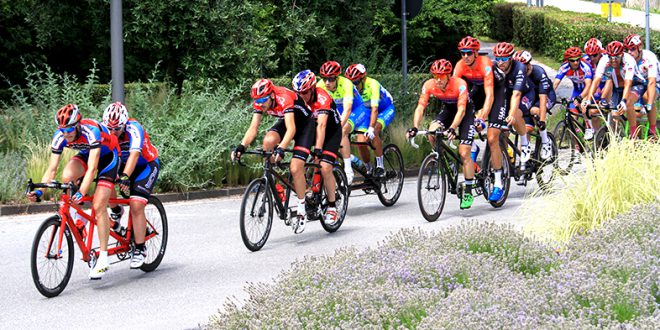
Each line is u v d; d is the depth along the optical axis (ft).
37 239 27.07
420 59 101.86
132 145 29.07
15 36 76.38
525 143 43.55
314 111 35.40
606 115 51.80
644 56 48.52
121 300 27.30
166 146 48.19
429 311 18.54
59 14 63.52
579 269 20.95
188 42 60.44
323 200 36.58
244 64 61.67
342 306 19.39
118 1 45.68
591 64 53.93
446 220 39.22
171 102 54.34
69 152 47.26
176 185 47.19
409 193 47.85
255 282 29.12
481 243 25.11
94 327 24.52
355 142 41.55
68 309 26.37
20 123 52.31
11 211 42.34
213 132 49.78
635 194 30.17
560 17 131.95
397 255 23.91
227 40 60.29
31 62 78.02
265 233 34.35
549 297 19.13
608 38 111.65
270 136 35.32
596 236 24.79
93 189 45.03
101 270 28.58
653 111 48.93
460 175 52.13
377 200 45.60
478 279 21.61
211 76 60.90
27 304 26.96
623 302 18.60
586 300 18.95
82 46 79.71
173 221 40.19
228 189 48.14
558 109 81.71
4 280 29.91
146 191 29.96
